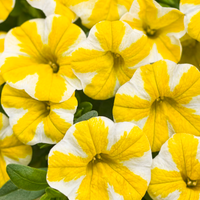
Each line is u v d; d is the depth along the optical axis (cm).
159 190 24
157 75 24
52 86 24
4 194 24
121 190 23
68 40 24
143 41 24
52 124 24
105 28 24
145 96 24
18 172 24
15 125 25
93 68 24
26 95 25
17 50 25
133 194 23
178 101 24
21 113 25
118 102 24
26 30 25
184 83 24
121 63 25
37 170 24
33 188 24
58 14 25
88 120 23
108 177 24
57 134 24
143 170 23
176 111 25
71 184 23
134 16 25
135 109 24
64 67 24
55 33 24
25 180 24
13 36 25
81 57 24
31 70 24
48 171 23
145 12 25
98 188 24
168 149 24
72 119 24
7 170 24
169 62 24
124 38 24
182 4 25
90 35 24
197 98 24
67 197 24
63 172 23
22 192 25
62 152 23
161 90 24
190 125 24
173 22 25
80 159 23
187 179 24
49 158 23
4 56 25
